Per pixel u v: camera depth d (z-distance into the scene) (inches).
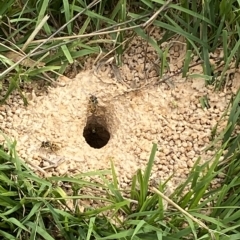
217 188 16.5
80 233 15.6
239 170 16.3
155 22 17.4
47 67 17.0
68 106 17.4
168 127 17.2
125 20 17.5
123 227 15.8
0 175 15.5
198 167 15.7
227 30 17.5
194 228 15.2
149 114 17.4
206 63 17.4
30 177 15.8
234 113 16.6
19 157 16.6
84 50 17.4
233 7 17.3
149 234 15.6
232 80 17.5
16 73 17.0
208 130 17.1
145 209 15.9
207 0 17.1
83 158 16.9
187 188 16.3
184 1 17.3
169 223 15.5
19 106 17.3
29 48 17.4
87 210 15.9
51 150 16.9
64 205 16.0
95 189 16.3
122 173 16.7
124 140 17.2
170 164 16.8
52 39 16.6
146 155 16.9
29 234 15.6
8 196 15.6
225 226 15.4
